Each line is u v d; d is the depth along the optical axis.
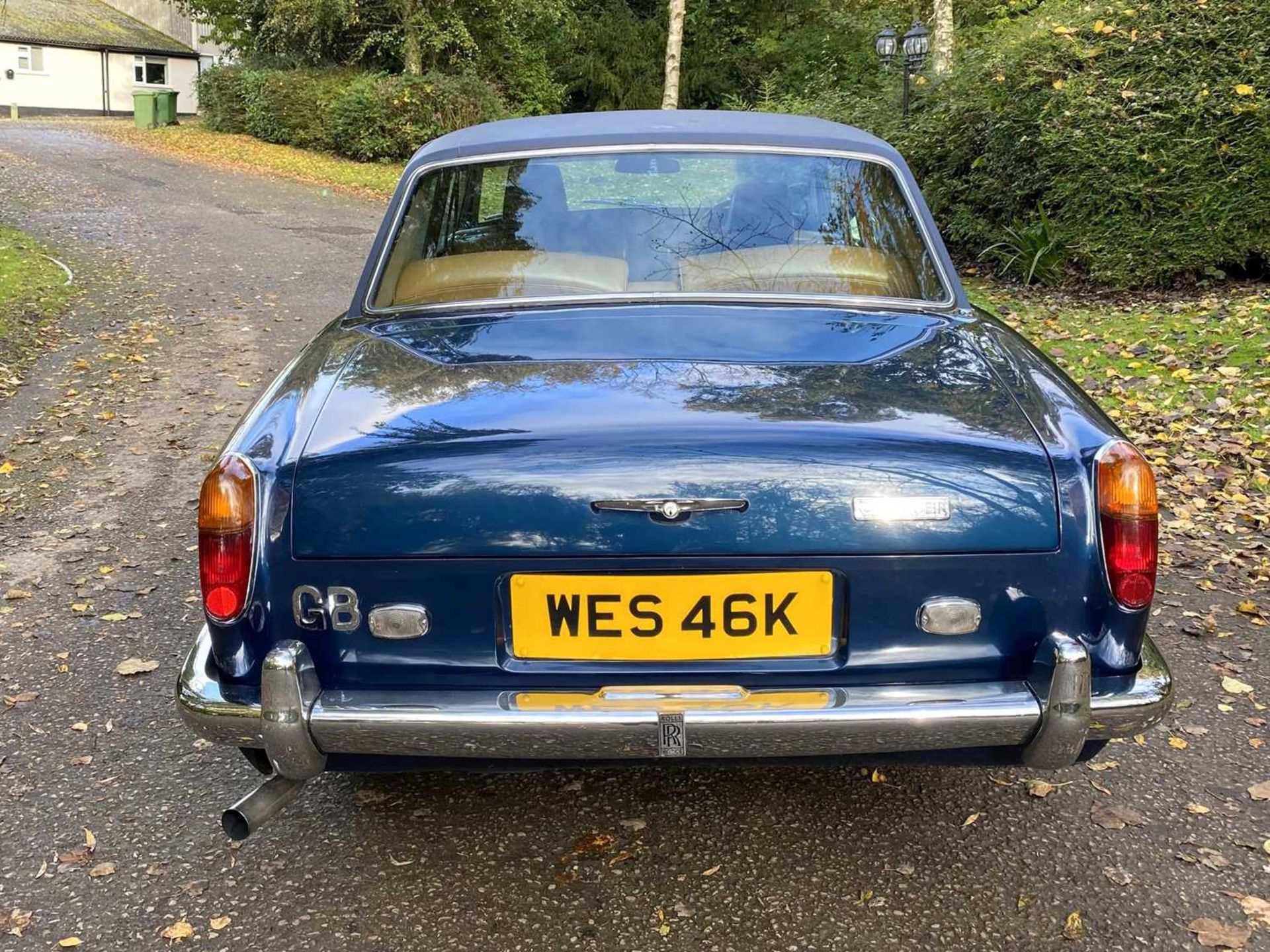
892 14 26.95
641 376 2.28
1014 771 2.90
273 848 2.60
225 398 7.29
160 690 3.44
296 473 2.07
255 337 9.20
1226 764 2.93
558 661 2.08
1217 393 6.72
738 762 2.14
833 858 2.54
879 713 1.99
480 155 3.12
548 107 29.77
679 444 2.02
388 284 2.96
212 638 2.13
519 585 2.06
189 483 5.61
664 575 2.04
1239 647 3.65
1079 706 1.98
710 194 3.03
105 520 5.07
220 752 3.07
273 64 28.08
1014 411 2.19
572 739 2.02
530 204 3.03
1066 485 2.05
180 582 4.33
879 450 2.02
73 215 15.98
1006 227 10.81
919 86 13.98
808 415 2.10
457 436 2.07
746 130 3.17
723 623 2.06
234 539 2.07
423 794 2.82
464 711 2.02
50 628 3.91
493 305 2.82
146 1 51.03
